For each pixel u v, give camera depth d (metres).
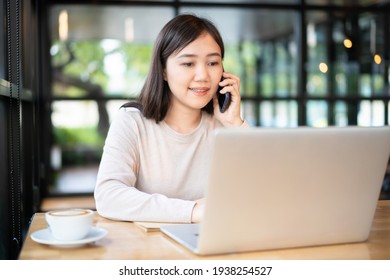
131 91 4.77
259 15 4.74
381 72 4.95
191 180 1.81
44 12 4.39
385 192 4.54
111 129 1.76
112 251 1.15
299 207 1.14
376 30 4.91
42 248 1.17
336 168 1.14
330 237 1.20
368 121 4.98
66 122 4.55
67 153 4.52
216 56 1.69
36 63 4.01
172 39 1.68
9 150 2.13
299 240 1.18
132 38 4.72
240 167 1.06
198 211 1.38
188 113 1.80
